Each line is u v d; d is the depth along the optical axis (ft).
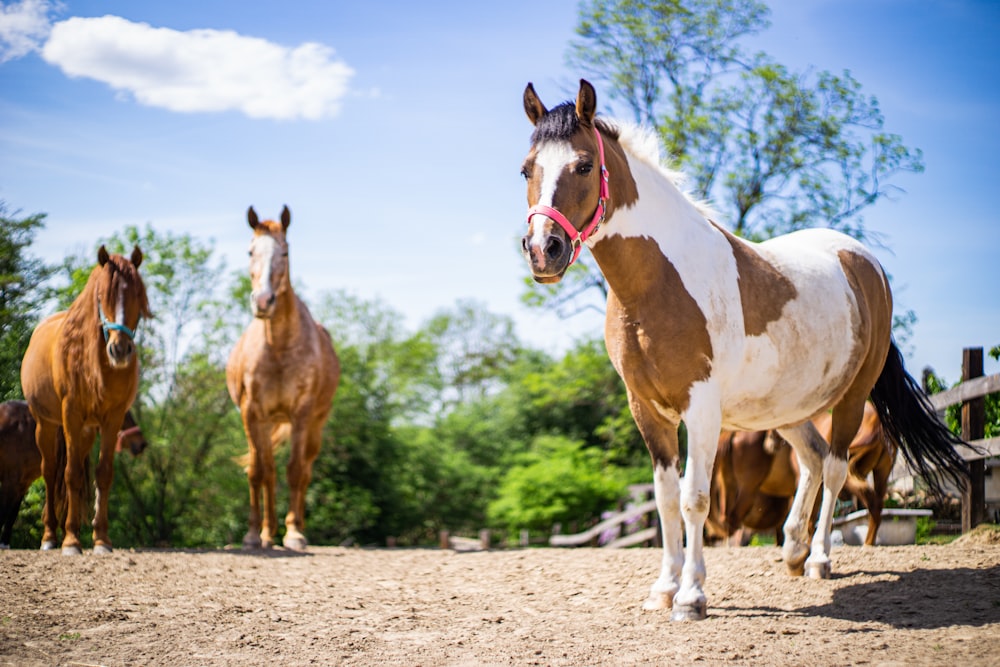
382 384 102.83
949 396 24.04
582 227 13.79
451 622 15.12
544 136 13.88
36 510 40.75
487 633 14.10
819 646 12.13
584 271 61.52
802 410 16.44
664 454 15.24
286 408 30.12
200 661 12.42
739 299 15.03
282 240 29.55
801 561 17.51
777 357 15.43
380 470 100.73
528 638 13.57
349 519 92.94
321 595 18.12
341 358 97.50
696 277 14.64
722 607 15.34
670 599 15.08
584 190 13.62
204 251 66.85
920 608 14.28
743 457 30.12
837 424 18.04
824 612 14.48
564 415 116.88
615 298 14.88
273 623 15.05
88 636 13.91
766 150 62.39
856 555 19.52
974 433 22.89
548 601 17.24
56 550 25.75
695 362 14.26
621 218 14.38
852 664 11.14
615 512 65.82
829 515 17.76
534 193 13.67
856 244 18.86
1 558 21.90
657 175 15.34
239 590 18.45
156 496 68.23
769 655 11.75
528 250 13.25
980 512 22.84
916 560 18.30
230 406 70.79
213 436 70.64
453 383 198.90
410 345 110.42
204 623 14.96
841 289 17.01
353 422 94.73
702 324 14.32
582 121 14.12
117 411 24.98
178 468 69.15
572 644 13.00
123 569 20.62
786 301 15.74
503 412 130.00
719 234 15.80
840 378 16.71
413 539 115.14
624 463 85.56
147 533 67.46
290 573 21.40
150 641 13.61
